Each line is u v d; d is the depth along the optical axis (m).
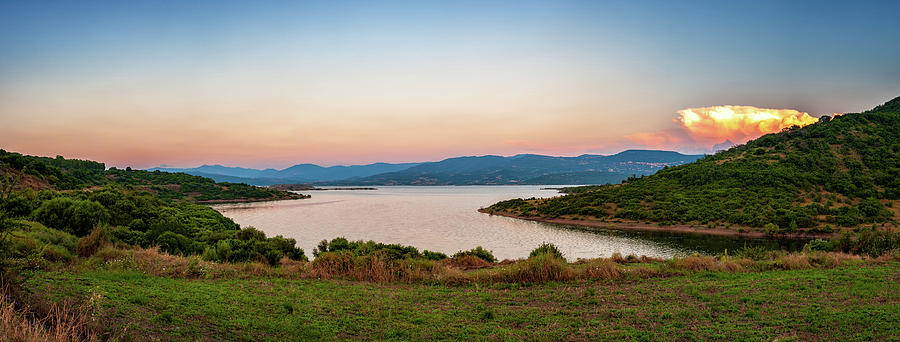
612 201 92.44
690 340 7.95
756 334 8.20
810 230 60.91
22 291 7.20
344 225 85.19
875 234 23.52
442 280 14.10
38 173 59.16
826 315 9.23
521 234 70.25
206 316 8.63
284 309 9.73
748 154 108.62
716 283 13.21
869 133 102.88
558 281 13.95
